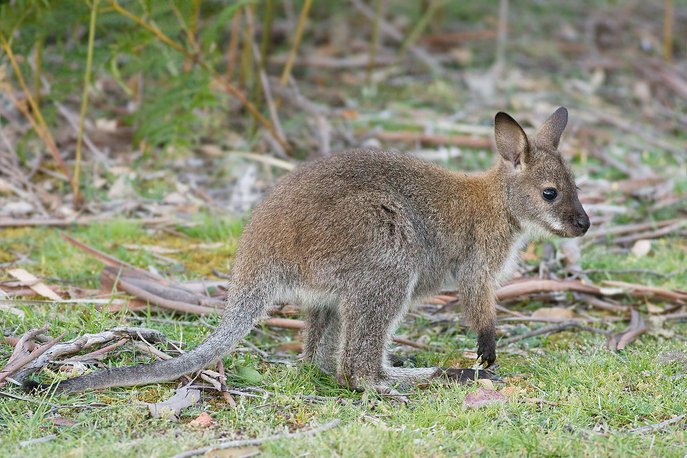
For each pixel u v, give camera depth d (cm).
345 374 921
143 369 848
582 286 1148
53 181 1390
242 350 988
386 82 1850
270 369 954
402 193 960
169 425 823
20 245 1221
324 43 1989
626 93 1853
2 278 1112
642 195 1434
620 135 1678
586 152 1584
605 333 1078
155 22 1329
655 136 1683
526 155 1009
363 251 902
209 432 807
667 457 776
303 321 1038
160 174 1439
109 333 930
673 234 1349
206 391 895
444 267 998
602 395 890
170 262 1198
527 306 1166
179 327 1016
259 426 823
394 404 895
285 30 1977
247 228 943
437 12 2053
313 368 963
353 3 2045
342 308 912
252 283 914
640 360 977
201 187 1430
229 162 1481
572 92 1834
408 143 1588
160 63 1365
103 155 1457
